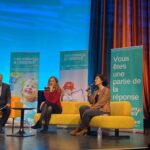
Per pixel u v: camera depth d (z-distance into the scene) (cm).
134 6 760
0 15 827
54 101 580
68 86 759
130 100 630
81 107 530
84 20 816
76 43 817
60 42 823
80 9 820
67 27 824
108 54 768
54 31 827
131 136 518
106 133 569
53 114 589
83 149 326
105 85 533
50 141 405
